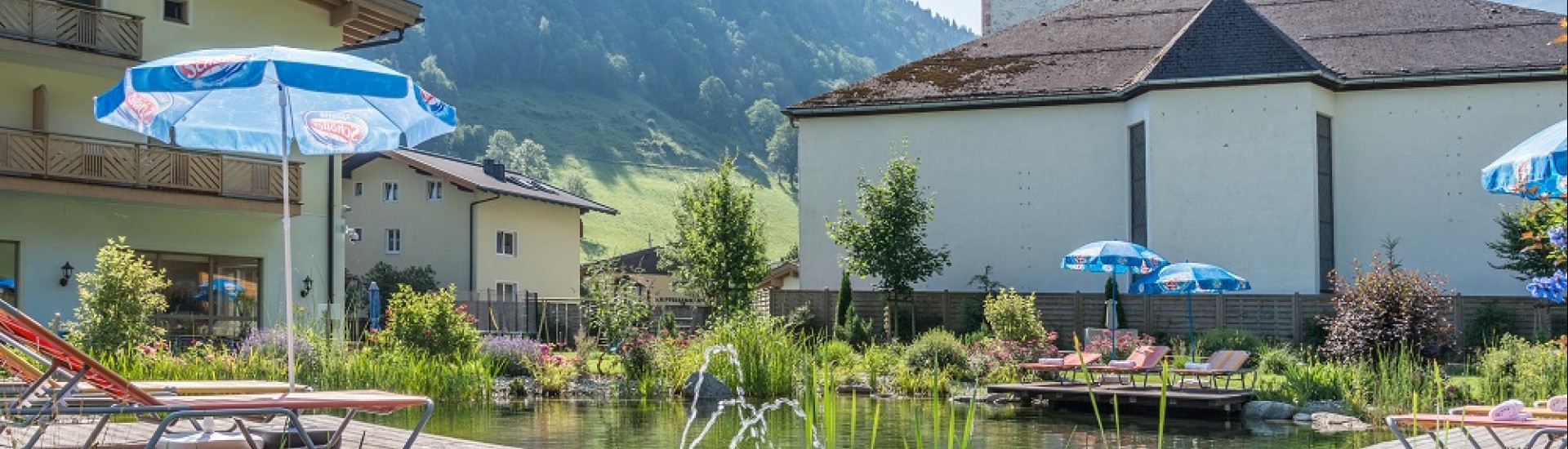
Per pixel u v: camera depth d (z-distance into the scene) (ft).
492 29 599.16
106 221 86.43
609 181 508.12
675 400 66.23
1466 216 107.76
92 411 24.54
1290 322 101.40
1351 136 110.52
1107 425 55.06
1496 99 107.34
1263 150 105.40
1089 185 114.11
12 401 26.25
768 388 68.64
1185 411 61.11
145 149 85.35
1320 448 46.16
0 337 24.71
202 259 91.66
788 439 45.62
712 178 121.19
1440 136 108.58
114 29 84.58
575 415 56.59
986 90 117.29
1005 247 115.85
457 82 570.05
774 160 568.41
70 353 23.31
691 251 122.31
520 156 485.15
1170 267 83.10
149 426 37.63
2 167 78.28
